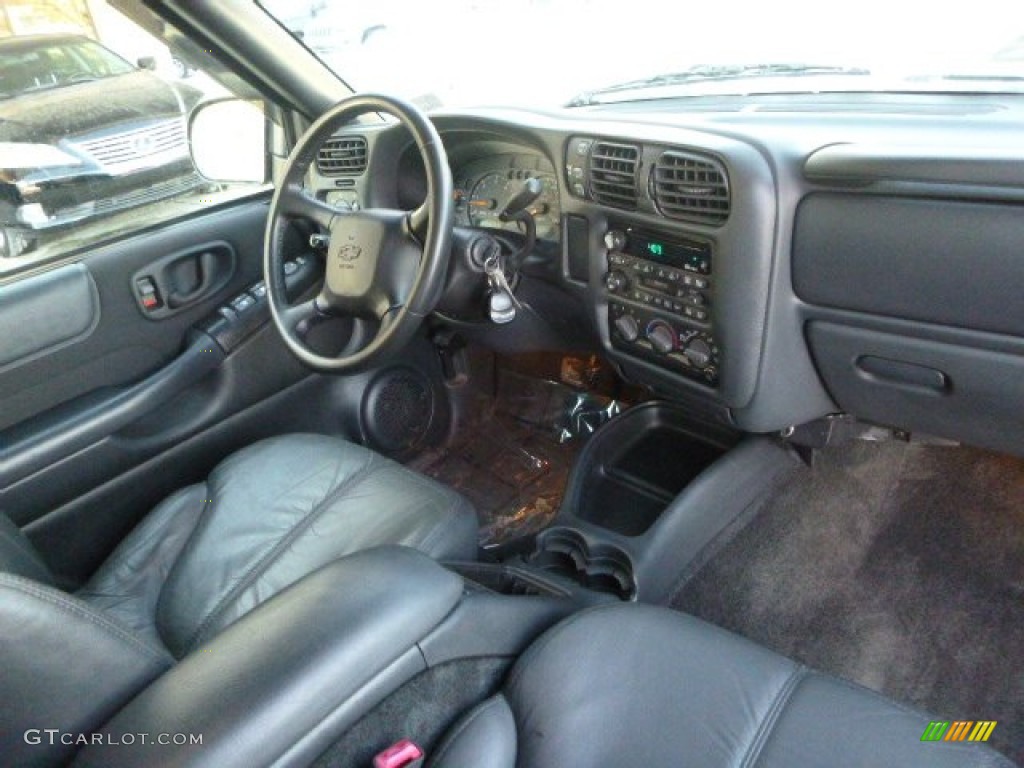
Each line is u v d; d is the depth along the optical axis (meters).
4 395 1.60
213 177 2.05
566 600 1.38
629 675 0.98
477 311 1.54
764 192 1.26
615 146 1.47
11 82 1.69
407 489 1.47
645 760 0.88
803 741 0.88
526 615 1.14
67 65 1.77
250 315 1.93
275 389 2.01
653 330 1.56
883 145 1.18
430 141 1.34
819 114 1.45
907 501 1.83
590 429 2.26
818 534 1.80
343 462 1.57
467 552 1.44
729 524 1.85
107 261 1.74
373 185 1.96
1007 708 1.40
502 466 2.26
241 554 1.41
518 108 1.77
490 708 0.97
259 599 1.32
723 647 1.01
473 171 1.95
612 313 1.66
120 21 1.78
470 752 0.88
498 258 1.49
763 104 1.62
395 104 1.38
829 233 1.25
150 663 0.86
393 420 2.21
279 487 1.53
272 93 2.01
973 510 1.78
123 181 1.86
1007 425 1.28
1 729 0.73
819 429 1.76
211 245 1.92
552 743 0.92
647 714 0.93
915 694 1.45
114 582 1.46
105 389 1.76
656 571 1.67
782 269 1.33
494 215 1.92
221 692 0.78
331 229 1.51
